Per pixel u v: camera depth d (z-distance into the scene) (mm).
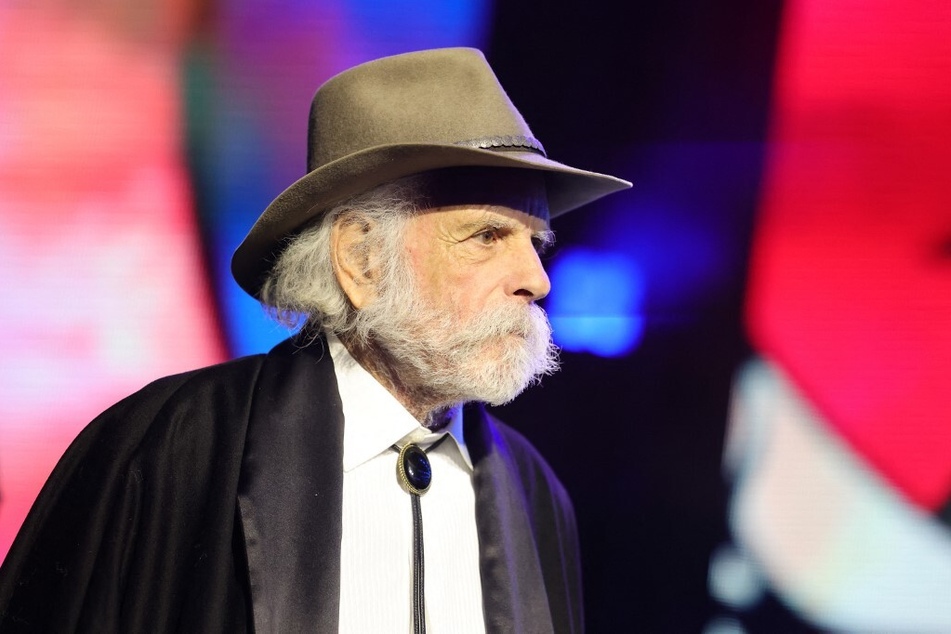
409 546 5047
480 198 5008
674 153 7953
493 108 5141
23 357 7434
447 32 7887
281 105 7809
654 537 7973
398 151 4797
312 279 5309
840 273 7945
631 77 7922
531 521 6086
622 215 7984
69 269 7527
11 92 7527
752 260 7977
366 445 5117
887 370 7918
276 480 4836
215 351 7684
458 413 5582
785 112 7934
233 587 4660
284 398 5121
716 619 7902
